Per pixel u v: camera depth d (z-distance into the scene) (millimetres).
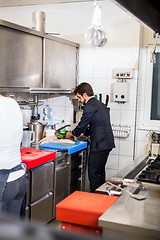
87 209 1255
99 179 3453
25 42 3070
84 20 3961
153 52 2105
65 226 1315
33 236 151
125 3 1394
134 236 1105
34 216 2740
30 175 2639
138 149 3893
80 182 3637
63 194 3268
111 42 3867
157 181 1682
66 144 3410
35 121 3916
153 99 3959
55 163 3043
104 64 3930
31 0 4020
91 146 3383
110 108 3932
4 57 2795
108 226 1110
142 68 3949
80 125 3340
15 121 2008
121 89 3736
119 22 3801
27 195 2639
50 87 3531
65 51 3771
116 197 1431
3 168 1979
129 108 3834
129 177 1885
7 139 1951
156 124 3941
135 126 3844
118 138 3918
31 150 3008
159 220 1121
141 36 3820
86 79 4047
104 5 3832
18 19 4148
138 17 1630
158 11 1601
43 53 3361
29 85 3182
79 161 3586
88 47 3994
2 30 2746
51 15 4078
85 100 3469
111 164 3975
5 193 1995
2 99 1984
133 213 1184
